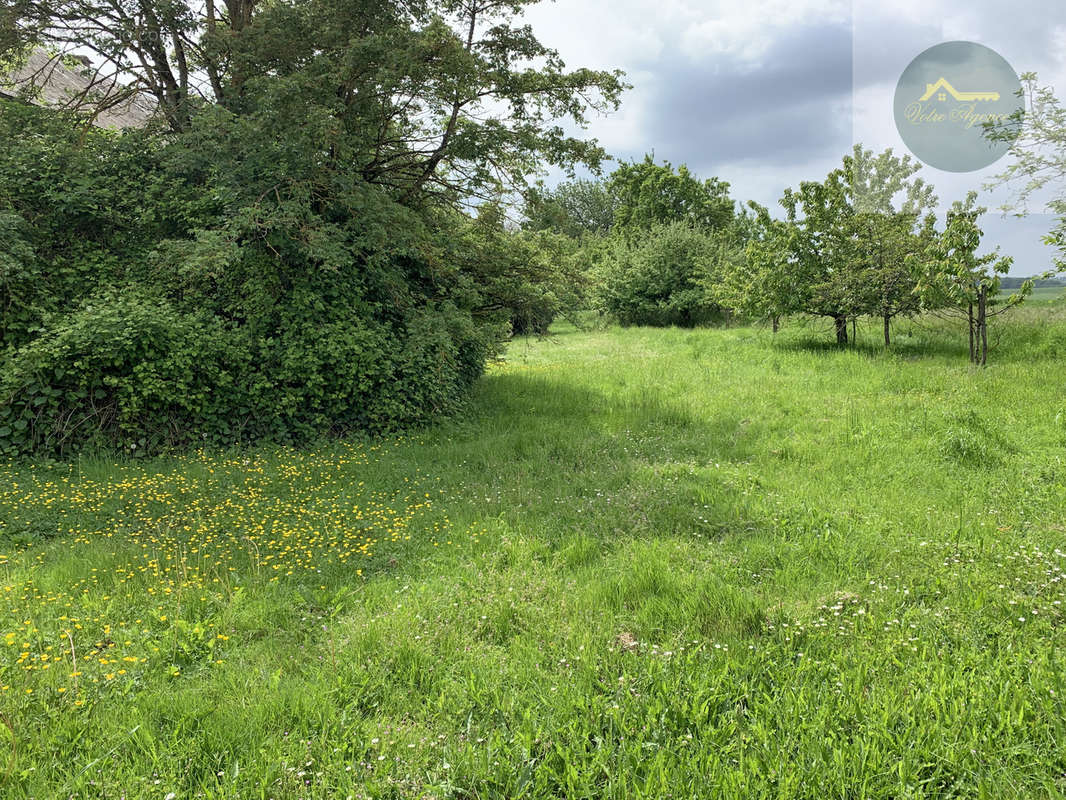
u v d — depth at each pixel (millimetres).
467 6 10211
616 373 13914
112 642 3600
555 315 13562
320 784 2453
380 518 5734
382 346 9281
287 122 8672
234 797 2389
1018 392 9086
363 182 9664
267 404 8570
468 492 6539
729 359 14852
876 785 2381
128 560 4754
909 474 6273
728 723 2738
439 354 9398
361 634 3555
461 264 11359
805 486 6113
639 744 2580
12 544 5207
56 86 13148
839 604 3676
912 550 4480
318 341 8766
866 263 14469
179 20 9609
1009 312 15523
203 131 8812
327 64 9023
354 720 2867
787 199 15523
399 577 4555
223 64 10055
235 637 3684
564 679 3131
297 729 2785
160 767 2533
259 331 8898
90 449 7613
